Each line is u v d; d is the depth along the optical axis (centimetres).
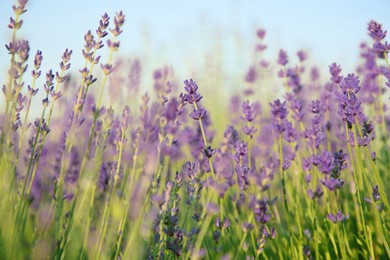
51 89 67
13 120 65
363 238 72
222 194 64
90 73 66
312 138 75
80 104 67
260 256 75
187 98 67
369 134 70
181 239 64
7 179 66
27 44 65
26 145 75
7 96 64
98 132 78
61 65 67
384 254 72
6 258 61
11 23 64
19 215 63
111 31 66
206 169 65
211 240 74
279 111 70
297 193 75
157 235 63
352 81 68
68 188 75
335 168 69
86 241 64
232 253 68
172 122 66
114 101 79
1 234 62
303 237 73
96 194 75
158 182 67
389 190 78
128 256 61
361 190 74
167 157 71
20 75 65
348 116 68
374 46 72
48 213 64
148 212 67
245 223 63
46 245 62
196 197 63
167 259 66
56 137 79
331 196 74
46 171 79
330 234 70
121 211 62
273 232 69
